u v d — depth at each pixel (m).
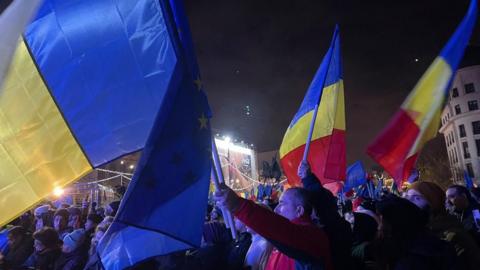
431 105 5.29
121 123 3.94
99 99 3.93
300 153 6.54
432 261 2.82
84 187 16.28
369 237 4.89
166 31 3.93
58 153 3.77
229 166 29.36
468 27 5.02
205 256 3.65
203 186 3.14
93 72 3.93
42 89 3.78
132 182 2.93
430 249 2.85
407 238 2.94
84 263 5.14
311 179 4.22
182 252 3.92
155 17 3.96
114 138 3.93
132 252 3.36
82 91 3.89
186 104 3.28
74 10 3.91
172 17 3.41
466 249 3.49
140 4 3.98
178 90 3.28
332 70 6.43
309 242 2.89
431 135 5.33
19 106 3.67
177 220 2.97
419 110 5.40
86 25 3.94
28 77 3.74
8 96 3.64
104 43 3.96
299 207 3.29
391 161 5.53
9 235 5.77
